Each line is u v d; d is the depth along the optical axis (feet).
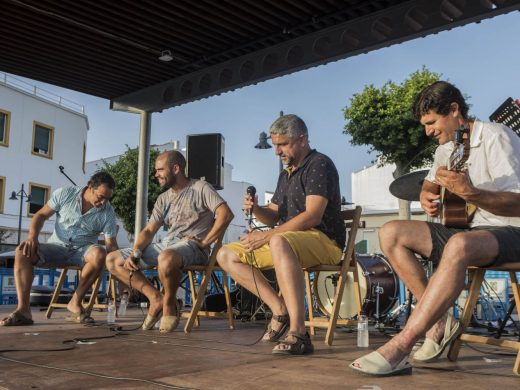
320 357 8.01
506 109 10.11
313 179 9.60
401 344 6.45
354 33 19.74
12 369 6.83
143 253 12.76
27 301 13.38
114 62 23.95
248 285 10.29
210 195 12.40
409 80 44.06
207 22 20.54
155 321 12.08
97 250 14.06
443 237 7.50
